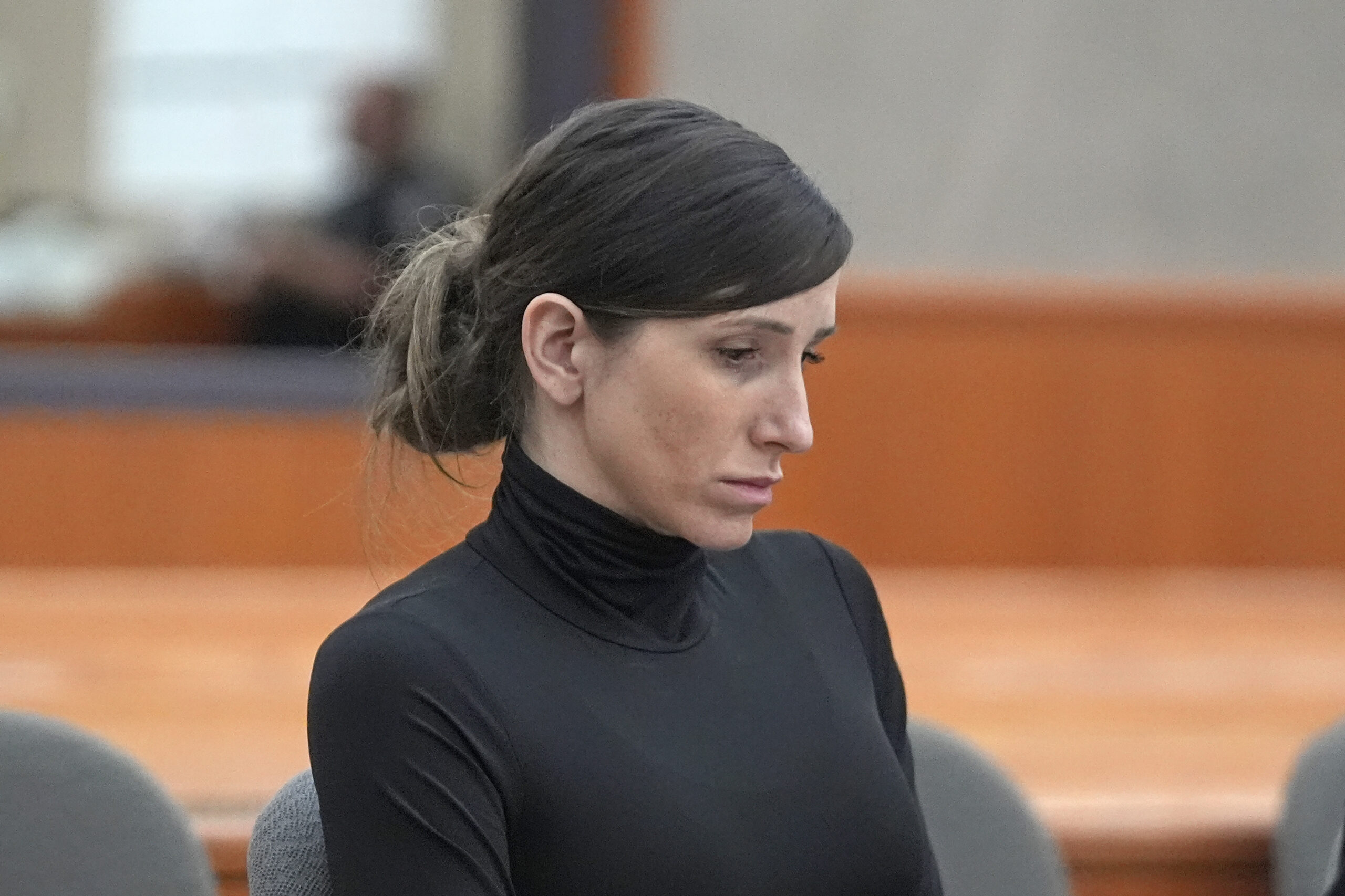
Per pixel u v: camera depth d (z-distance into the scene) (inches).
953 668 405.4
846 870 152.8
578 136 145.0
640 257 139.2
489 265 151.4
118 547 515.2
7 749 194.2
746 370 143.0
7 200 509.4
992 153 517.7
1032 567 530.0
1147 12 514.0
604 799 144.1
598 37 511.2
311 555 518.3
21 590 494.0
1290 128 519.5
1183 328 524.1
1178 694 380.5
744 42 512.1
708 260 137.9
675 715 151.0
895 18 512.4
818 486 525.3
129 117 508.7
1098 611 485.1
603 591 152.9
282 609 470.6
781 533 179.2
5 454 509.7
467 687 143.9
